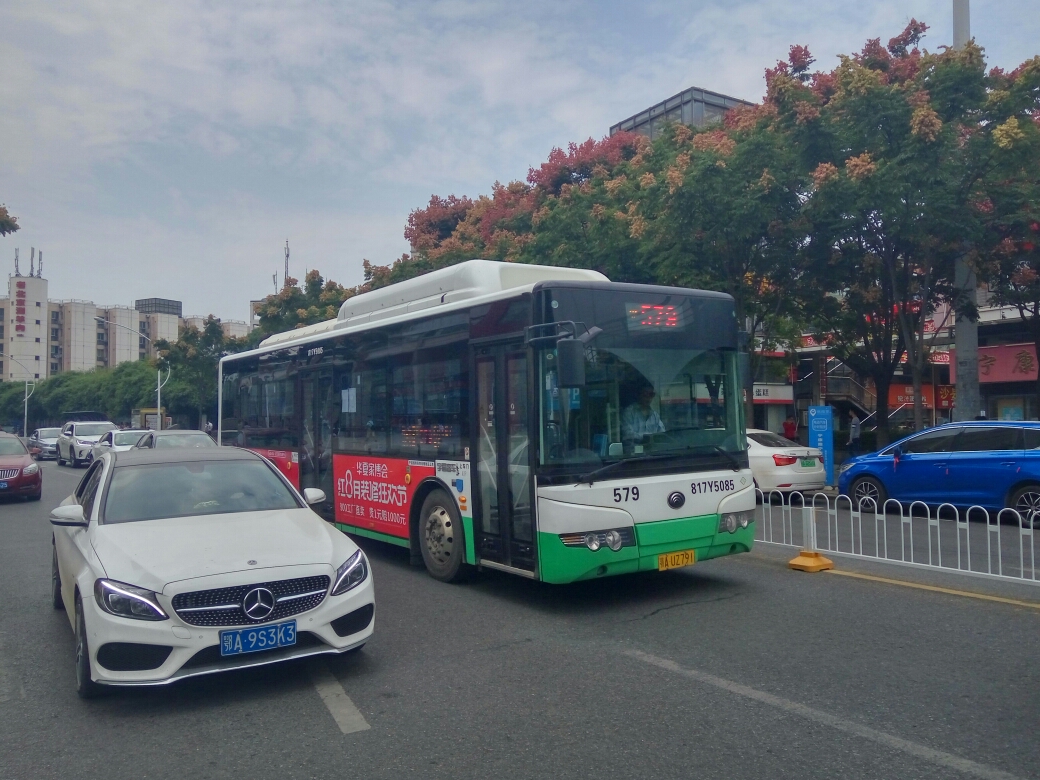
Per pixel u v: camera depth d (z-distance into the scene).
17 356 97.81
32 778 4.14
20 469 17.25
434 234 31.31
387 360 9.47
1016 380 25.64
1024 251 16.17
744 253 16.73
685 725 4.57
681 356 7.59
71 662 6.08
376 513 9.66
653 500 7.11
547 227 20.42
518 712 4.83
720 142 16.56
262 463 6.96
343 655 5.99
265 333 30.33
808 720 4.61
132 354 105.44
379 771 4.10
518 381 7.33
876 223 15.85
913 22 18.48
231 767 4.21
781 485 14.73
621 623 6.79
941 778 3.88
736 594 7.69
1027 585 7.83
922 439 13.34
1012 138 13.38
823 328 20.66
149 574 4.95
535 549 6.97
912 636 6.21
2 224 16.58
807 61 17.05
